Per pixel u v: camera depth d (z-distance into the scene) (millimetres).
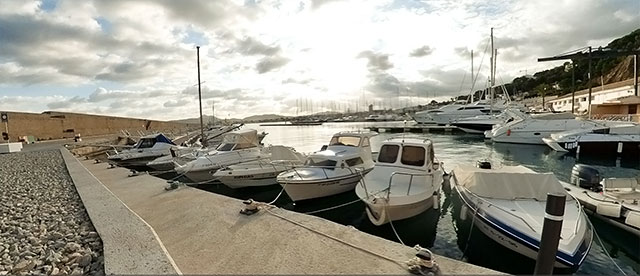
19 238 4648
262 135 26375
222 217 4680
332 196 9516
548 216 3154
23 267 3525
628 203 6574
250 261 3205
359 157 10500
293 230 4047
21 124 37656
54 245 4152
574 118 22391
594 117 27078
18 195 7758
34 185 9109
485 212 6105
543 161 17031
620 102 31594
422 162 8203
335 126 78125
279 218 4547
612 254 5965
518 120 24375
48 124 41688
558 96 67625
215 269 3062
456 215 8367
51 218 5484
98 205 5715
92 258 3623
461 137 31875
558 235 3131
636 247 6176
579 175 8227
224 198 5934
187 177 12258
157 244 3633
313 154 10352
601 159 17453
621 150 17359
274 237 3826
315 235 3857
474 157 18656
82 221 5133
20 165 14234
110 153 22562
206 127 34219
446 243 6789
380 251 3326
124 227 4293
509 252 5766
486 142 26531
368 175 8547
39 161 15586
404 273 2865
